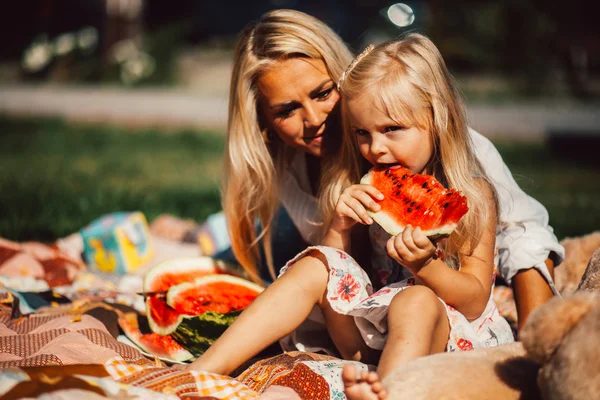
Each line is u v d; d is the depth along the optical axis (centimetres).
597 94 1906
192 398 228
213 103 1725
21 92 1873
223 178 355
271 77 320
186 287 322
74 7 2422
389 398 200
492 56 2042
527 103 1734
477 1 2108
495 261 302
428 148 280
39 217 620
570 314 186
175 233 525
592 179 961
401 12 2098
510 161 1080
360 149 286
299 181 358
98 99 1759
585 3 2081
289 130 327
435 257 262
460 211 250
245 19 2839
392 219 263
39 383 203
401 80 270
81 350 270
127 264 447
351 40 2370
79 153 1123
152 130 1393
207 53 2680
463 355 216
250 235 357
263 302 263
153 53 2169
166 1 2744
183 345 302
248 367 286
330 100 322
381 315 252
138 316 335
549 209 738
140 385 227
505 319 319
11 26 2523
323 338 301
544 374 189
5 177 851
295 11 332
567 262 349
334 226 289
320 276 268
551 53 1975
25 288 378
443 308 247
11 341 278
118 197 726
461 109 286
